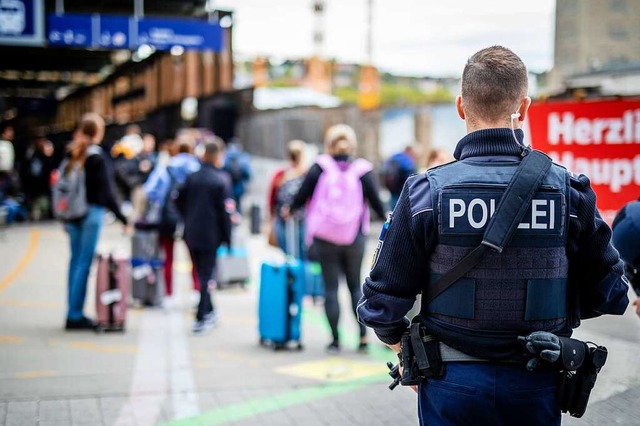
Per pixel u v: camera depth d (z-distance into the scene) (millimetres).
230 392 5527
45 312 8414
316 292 8969
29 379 5781
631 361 4840
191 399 5352
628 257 3459
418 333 2498
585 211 2484
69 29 18469
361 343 6727
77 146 7324
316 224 6547
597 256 2514
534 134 5094
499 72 2492
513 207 2391
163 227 8734
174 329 7664
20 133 46344
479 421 2414
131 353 6652
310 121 22328
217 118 24016
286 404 5258
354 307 6688
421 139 19484
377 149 20734
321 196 6551
